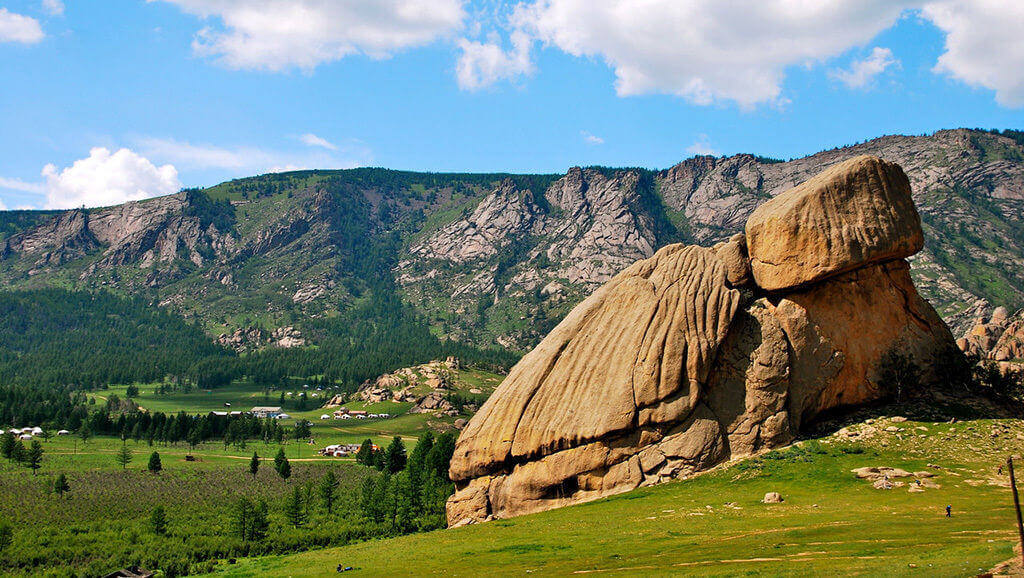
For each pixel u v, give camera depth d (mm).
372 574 73875
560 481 105438
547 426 108625
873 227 110938
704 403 106125
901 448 97812
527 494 107312
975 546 52219
